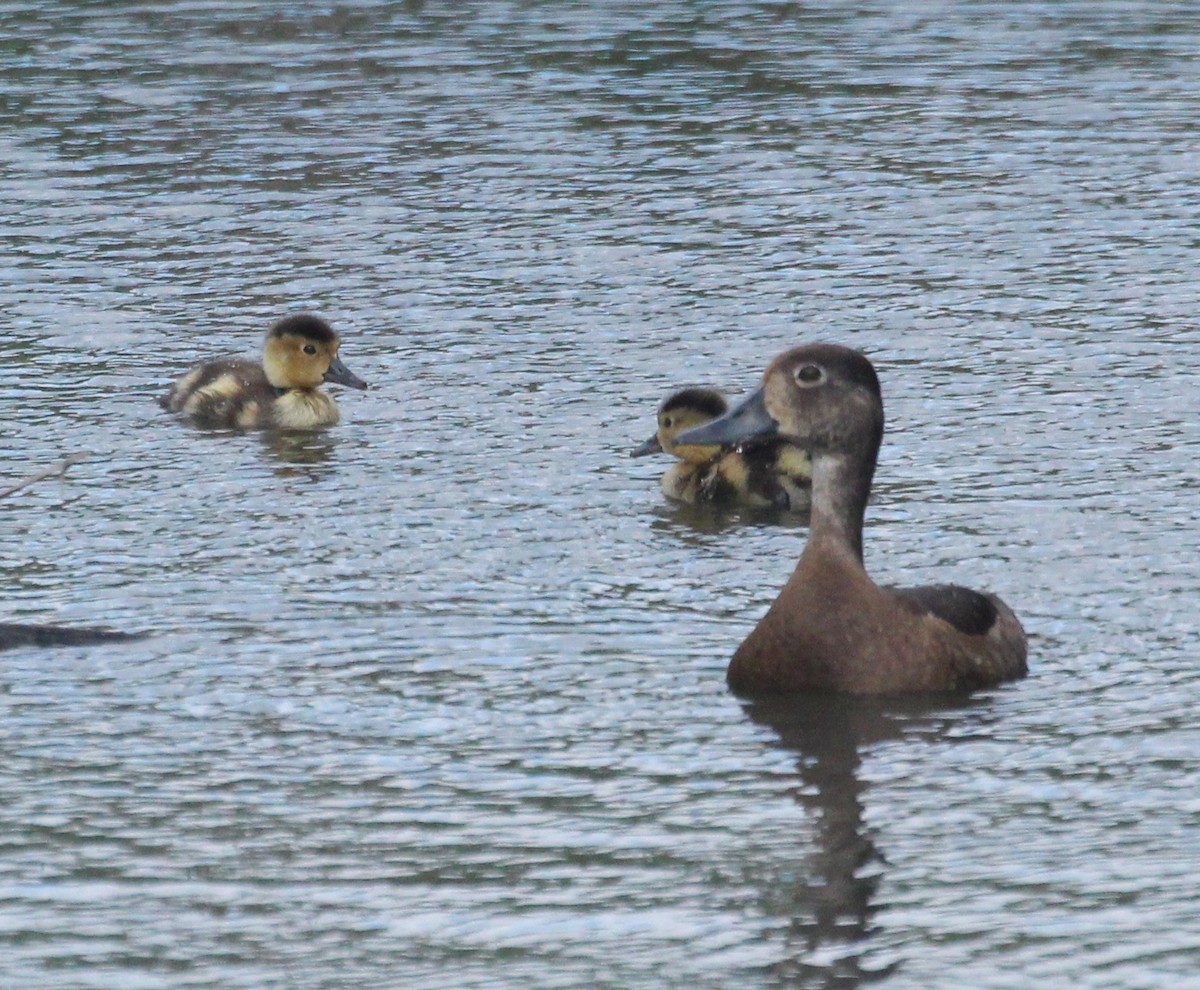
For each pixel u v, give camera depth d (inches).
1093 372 725.9
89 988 335.0
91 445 669.9
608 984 334.3
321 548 566.3
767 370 475.2
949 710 448.1
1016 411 684.7
